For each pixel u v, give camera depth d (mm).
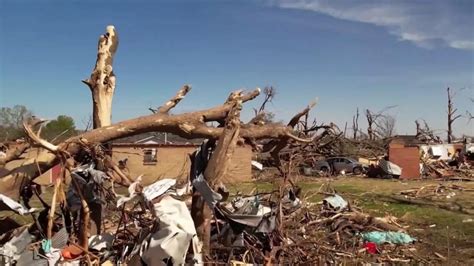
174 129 8969
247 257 8148
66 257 7145
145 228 7605
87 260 7145
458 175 35656
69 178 8602
